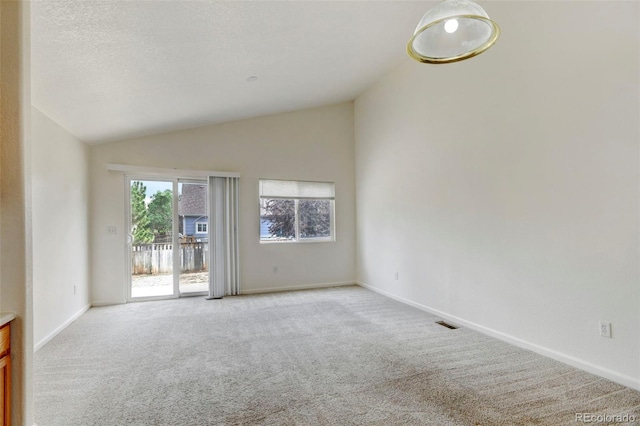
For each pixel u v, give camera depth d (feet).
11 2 5.36
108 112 11.69
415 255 14.20
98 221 14.88
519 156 9.50
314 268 18.53
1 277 5.29
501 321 10.16
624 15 7.07
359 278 19.15
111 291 14.98
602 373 7.57
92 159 14.87
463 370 8.11
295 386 7.40
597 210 7.63
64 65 8.09
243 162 17.29
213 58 9.98
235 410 6.47
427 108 13.42
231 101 14.16
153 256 15.93
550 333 8.73
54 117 10.96
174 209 16.22
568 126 8.21
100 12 6.59
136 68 9.24
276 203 18.01
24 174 5.44
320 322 12.13
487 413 6.29
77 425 6.03
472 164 11.20
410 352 9.28
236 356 9.09
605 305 7.52
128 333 11.03
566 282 8.32
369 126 17.92
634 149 6.95
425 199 13.57
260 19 8.68
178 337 10.62
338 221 19.16
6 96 5.33
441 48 6.65
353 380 7.65
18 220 5.35
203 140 16.60
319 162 18.86
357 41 11.77
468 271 11.39
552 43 8.56
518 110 9.52
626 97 7.06
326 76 14.42
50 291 10.70
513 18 9.61
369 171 17.95
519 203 9.53
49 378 7.88
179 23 7.75
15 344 5.31
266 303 15.01
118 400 6.87
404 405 6.59
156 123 14.30
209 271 16.24
